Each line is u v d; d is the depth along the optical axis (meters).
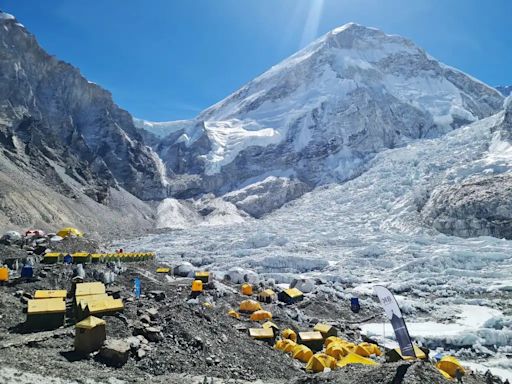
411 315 47.88
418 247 81.94
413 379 13.88
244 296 47.25
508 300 51.59
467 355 35.34
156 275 49.88
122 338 21.89
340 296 54.12
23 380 14.80
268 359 24.73
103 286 30.73
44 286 32.56
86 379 16.52
